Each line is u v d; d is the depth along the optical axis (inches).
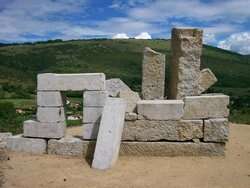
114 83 611.8
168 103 432.5
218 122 429.7
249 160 426.9
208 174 369.4
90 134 443.8
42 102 448.5
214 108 432.5
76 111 1254.9
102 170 383.6
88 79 440.8
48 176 363.6
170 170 382.3
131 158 426.6
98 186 335.0
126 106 458.9
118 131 413.7
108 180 351.9
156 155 434.6
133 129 437.1
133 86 1859.0
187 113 433.7
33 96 1807.3
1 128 645.9
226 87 2406.5
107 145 399.9
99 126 436.5
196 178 356.8
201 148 431.8
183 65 530.0
